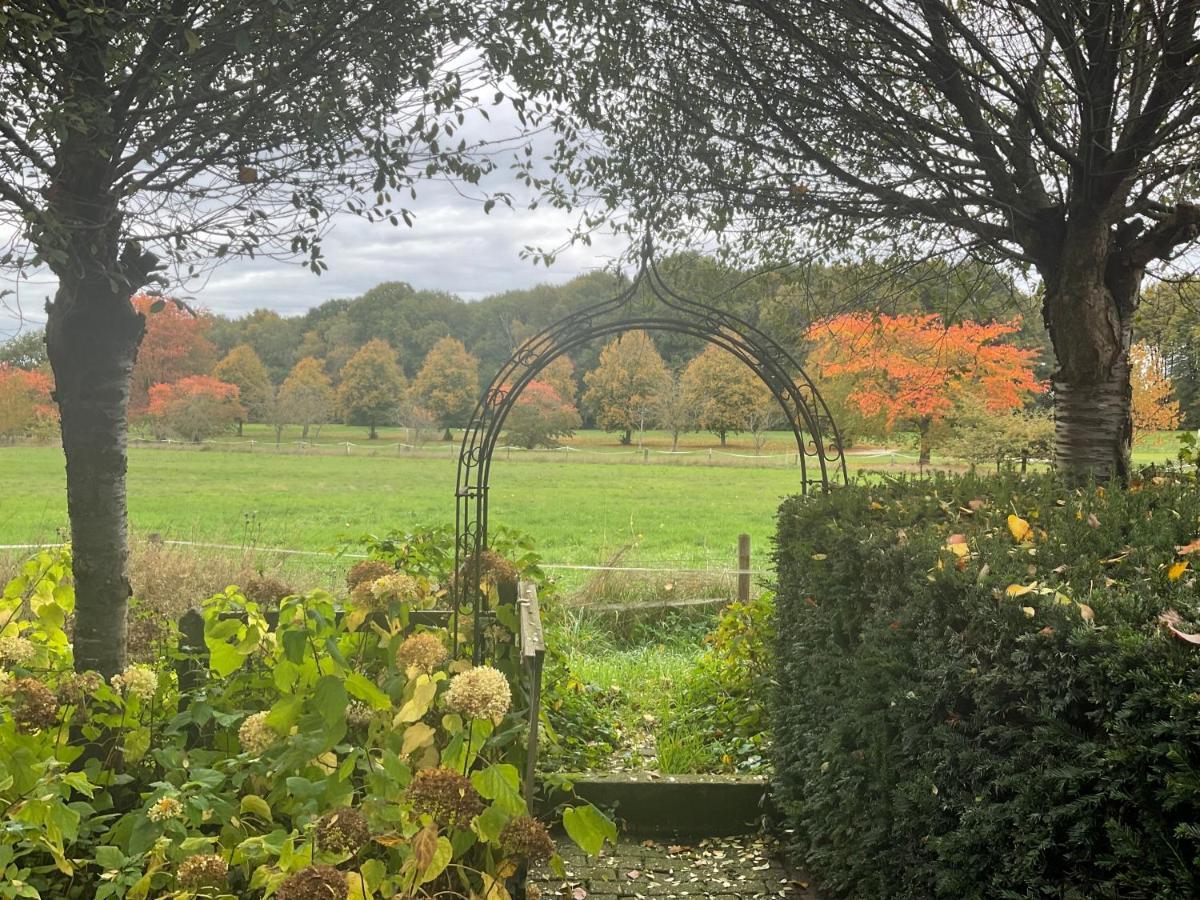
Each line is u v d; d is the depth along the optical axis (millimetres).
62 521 17484
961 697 2521
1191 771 1625
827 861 3549
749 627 5766
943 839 2439
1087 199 4492
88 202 2658
